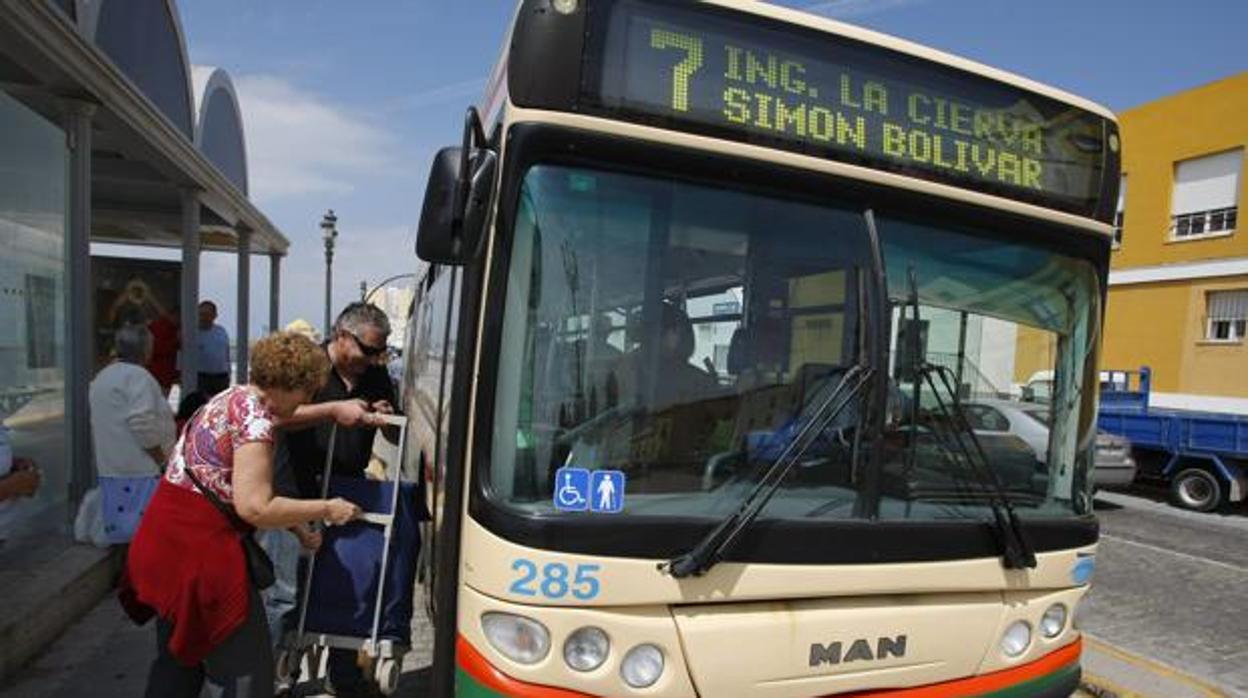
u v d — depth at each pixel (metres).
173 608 2.82
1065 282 3.32
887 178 2.95
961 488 2.99
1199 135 19.75
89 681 4.28
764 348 2.78
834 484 2.79
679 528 2.51
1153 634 6.34
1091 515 3.28
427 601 4.76
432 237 2.59
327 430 3.95
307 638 3.42
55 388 6.42
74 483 6.77
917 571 2.80
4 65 6.38
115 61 8.25
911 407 2.96
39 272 6.18
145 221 14.57
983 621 2.94
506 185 2.54
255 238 16.97
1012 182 3.19
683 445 2.67
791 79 2.86
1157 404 20.61
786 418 2.78
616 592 2.45
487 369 2.52
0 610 4.47
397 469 3.54
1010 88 3.21
